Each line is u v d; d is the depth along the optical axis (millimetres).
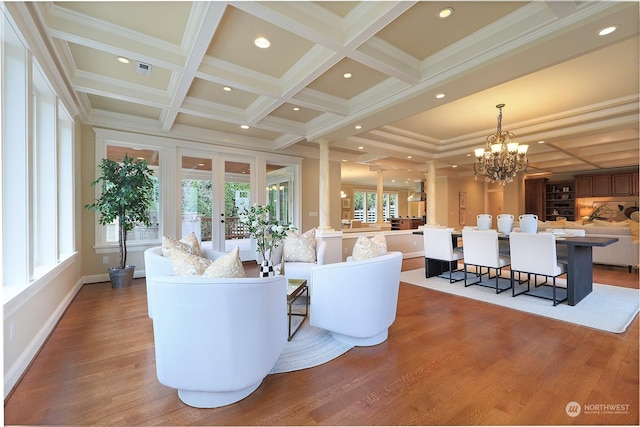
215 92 3707
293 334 2531
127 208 3977
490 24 2400
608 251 5094
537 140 4926
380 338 2383
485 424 1465
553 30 2152
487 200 10633
